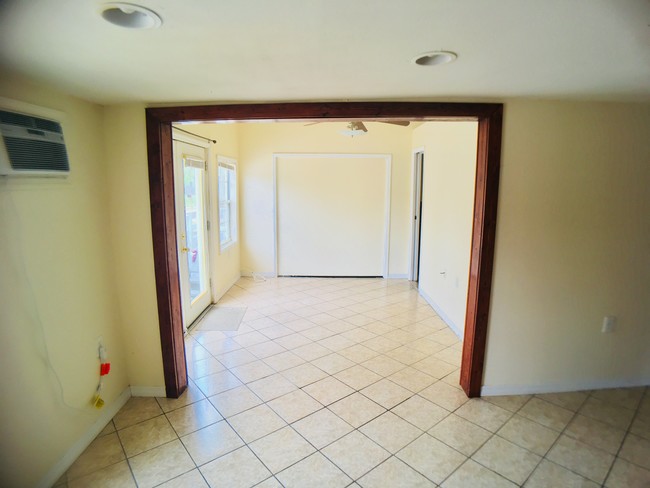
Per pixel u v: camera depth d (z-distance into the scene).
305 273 6.23
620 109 2.46
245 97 2.25
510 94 2.22
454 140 3.86
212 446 2.18
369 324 4.10
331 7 1.13
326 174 5.97
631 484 1.92
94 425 2.27
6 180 1.66
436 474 1.97
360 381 2.90
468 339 2.70
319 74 1.81
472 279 2.63
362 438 2.25
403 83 1.96
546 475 1.97
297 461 2.06
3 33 1.28
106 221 2.45
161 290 2.55
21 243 1.74
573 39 1.38
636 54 1.54
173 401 2.63
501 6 1.13
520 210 2.49
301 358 3.28
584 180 2.51
